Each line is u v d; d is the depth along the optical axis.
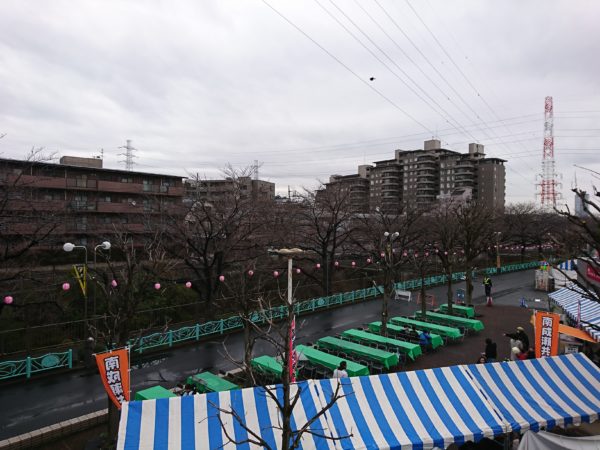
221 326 22.00
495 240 49.59
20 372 15.84
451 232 32.69
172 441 7.48
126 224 33.72
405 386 9.36
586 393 10.20
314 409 8.45
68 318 20.09
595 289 11.16
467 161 94.25
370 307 29.59
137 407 7.89
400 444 7.89
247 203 28.89
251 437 7.77
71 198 35.22
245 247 26.80
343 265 39.94
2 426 12.24
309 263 34.44
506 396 9.67
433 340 18.94
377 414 8.60
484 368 10.30
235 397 8.40
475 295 34.91
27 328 17.58
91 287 20.73
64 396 14.37
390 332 20.75
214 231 26.92
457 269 45.31
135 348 18.19
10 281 19.91
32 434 11.11
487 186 93.75
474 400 9.30
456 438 8.21
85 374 16.38
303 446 7.70
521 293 35.91
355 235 37.81
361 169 111.75
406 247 32.81
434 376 9.75
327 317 26.50
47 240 21.70
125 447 7.27
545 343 13.08
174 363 17.83
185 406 8.08
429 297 33.34
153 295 22.92
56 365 16.62
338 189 39.31
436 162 98.31
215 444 7.54
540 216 64.56
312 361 15.33
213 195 35.62
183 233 23.92
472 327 21.89
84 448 10.96
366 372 14.13
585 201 11.62
